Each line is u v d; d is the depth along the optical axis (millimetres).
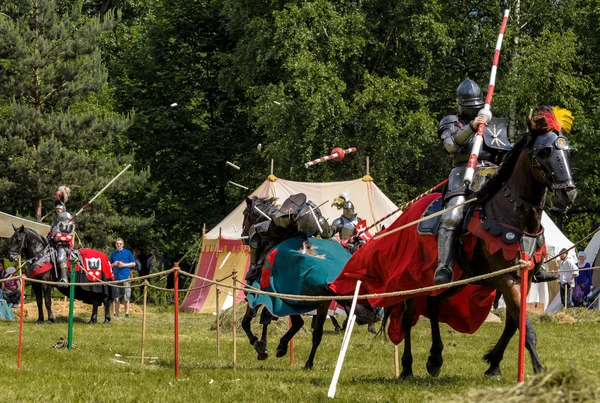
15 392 9398
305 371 12312
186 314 27859
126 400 9008
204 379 10836
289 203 12852
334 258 12391
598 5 37344
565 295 24547
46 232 27141
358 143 34062
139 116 41812
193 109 42875
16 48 33344
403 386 10141
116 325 22781
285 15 33688
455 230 9812
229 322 20109
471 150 10117
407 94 33906
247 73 36312
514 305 9352
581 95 37625
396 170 37156
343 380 11031
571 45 34781
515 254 9273
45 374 11156
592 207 37969
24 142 33094
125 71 44500
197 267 29078
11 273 28234
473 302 11328
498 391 5453
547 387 5305
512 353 15320
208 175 42906
